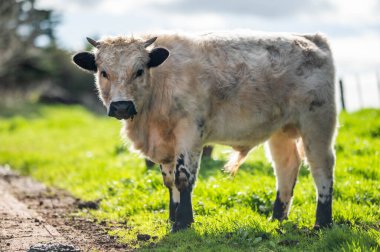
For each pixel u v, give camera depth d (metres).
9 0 57.81
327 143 11.36
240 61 11.12
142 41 10.71
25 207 14.57
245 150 11.80
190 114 10.70
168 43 11.03
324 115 11.32
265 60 11.23
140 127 11.04
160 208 13.30
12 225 12.41
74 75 91.75
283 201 11.95
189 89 10.73
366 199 12.71
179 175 10.73
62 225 12.57
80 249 10.45
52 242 10.62
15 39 62.47
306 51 11.48
